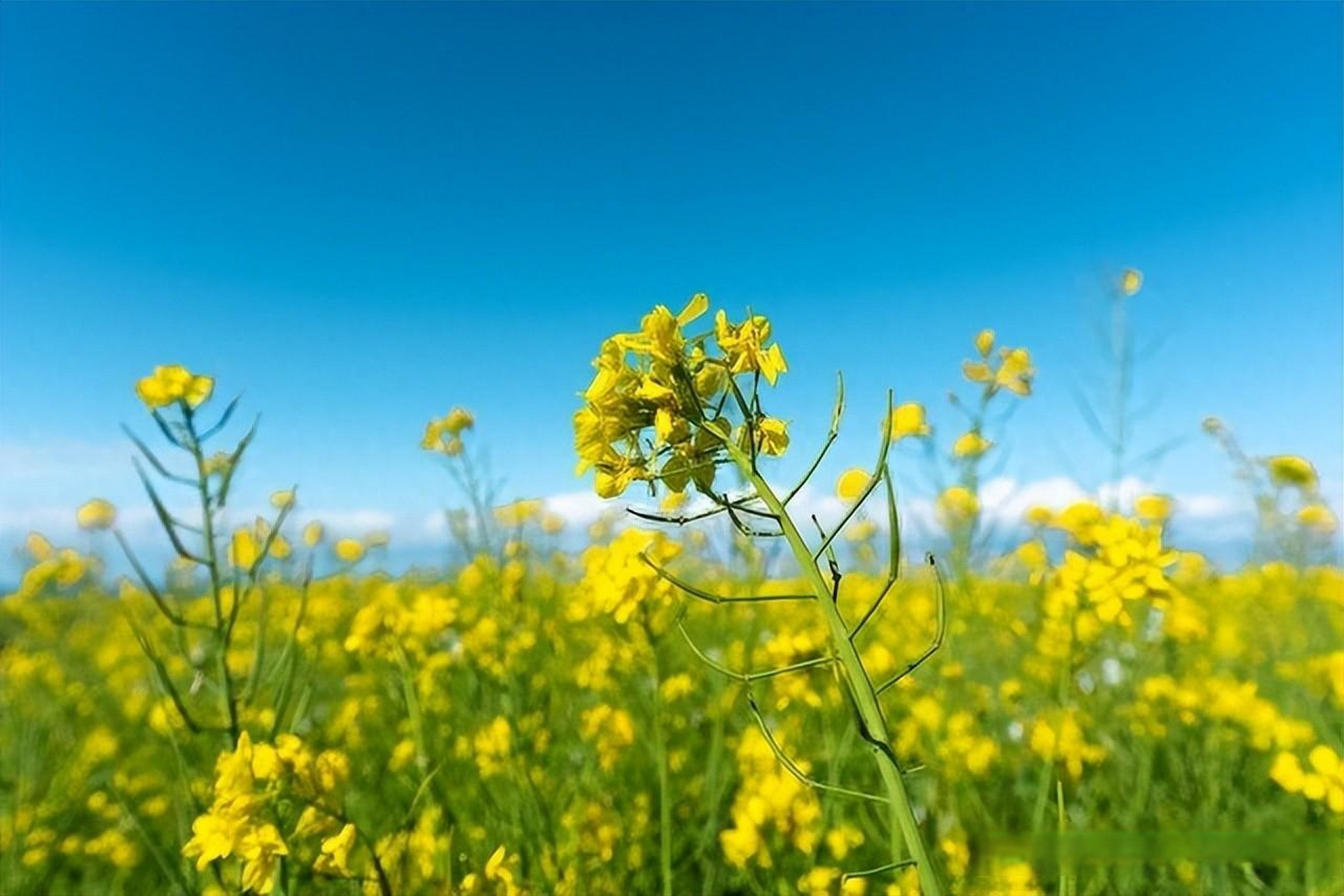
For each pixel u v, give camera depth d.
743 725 0.70
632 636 0.74
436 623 0.79
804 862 0.54
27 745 0.81
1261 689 0.76
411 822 0.57
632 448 0.28
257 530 0.54
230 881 0.49
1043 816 0.51
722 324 0.27
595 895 0.56
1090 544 0.69
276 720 0.49
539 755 0.70
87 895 0.66
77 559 1.33
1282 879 0.46
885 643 0.82
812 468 0.26
